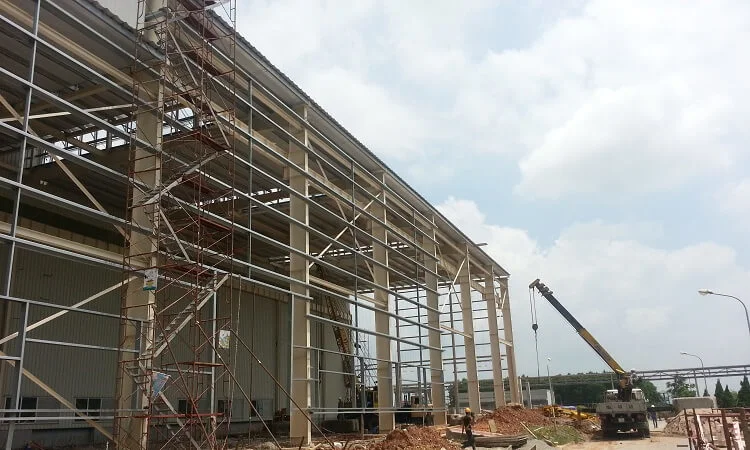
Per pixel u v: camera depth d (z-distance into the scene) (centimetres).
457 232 4541
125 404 1641
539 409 5522
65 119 2278
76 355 2655
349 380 4472
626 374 4397
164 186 1838
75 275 2700
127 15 1886
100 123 1653
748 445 1518
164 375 1620
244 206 3131
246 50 2333
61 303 2611
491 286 5338
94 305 2773
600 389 13600
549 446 3006
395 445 2406
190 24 2064
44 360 2505
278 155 2481
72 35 1742
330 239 2759
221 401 3469
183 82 2009
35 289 2512
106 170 1666
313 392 4169
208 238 2119
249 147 2284
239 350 3656
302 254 2505
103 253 1688
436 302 3944
